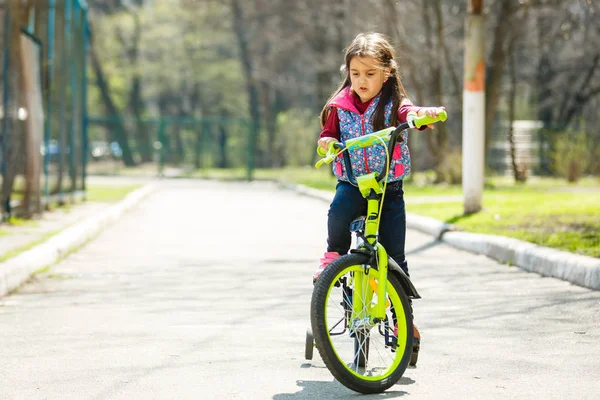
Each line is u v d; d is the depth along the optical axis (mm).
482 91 18938
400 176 6613
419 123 6211
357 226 6566
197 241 17094
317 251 15445
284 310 9773
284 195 34000
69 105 24203
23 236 15539
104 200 26484
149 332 8602
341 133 6797
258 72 61656
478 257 14312
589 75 45094
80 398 6297
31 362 7387
